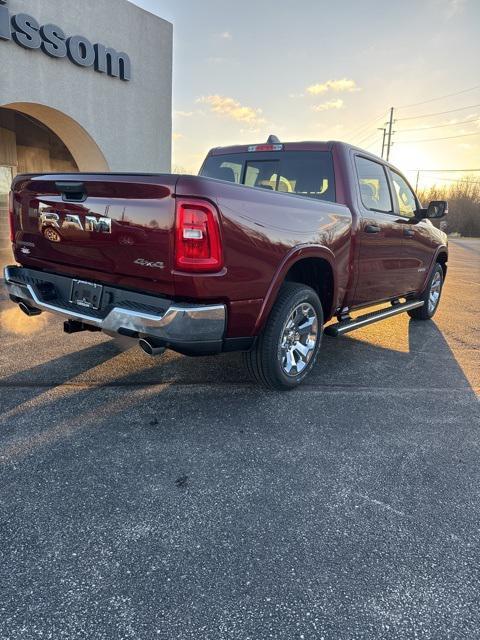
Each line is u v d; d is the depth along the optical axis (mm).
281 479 2383
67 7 9172
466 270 13969
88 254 2834
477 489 2369
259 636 1508
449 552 1919
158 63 11500
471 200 54406
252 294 2730
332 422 3037
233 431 2861
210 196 2400
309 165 3918
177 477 2359
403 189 4949
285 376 3355
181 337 2488
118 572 1742
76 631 1499
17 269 3451
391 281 4605
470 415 3236
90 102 9977
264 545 1914
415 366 4250
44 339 4496
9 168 13000
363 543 1950
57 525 1979
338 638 1514
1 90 8305
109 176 2594
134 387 3463
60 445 2617
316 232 3227
